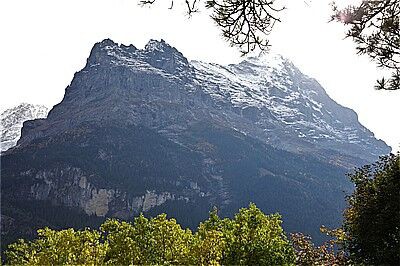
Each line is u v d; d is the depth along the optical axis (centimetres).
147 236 1592
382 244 1644
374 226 1666
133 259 1523
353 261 1736
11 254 1802
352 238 1795
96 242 1469
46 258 1355
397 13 814
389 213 1636
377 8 820
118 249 1527
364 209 1719
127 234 1590
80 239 1444
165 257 1546
